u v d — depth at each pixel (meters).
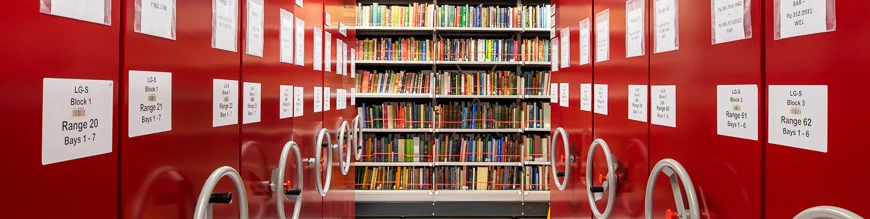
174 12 0.81
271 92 1.33
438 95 3.77
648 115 1.19
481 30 3.80
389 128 3.83
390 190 3.83
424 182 3.87
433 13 3.79
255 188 1.21
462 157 3.84
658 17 1.13
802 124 0.66
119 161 0.67
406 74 3.86
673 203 1.07
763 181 0.75
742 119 0.80
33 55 0.51
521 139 3.93
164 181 0.78
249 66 1.17
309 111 1.79
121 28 0.67
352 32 3.15
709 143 0.91
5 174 0.48
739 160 0.81
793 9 0.68
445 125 3.84
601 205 1.59
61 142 0.55
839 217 0.54
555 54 2.23
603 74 1.54
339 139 2.30
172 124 0.81
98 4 0.62
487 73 3.85
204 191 0.82
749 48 0.78
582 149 1.77
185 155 0.85
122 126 0.67
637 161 1.26
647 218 1.05
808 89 0.65
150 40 0.74
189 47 0.87
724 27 0.85
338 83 2.50
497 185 3.84
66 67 0.56
